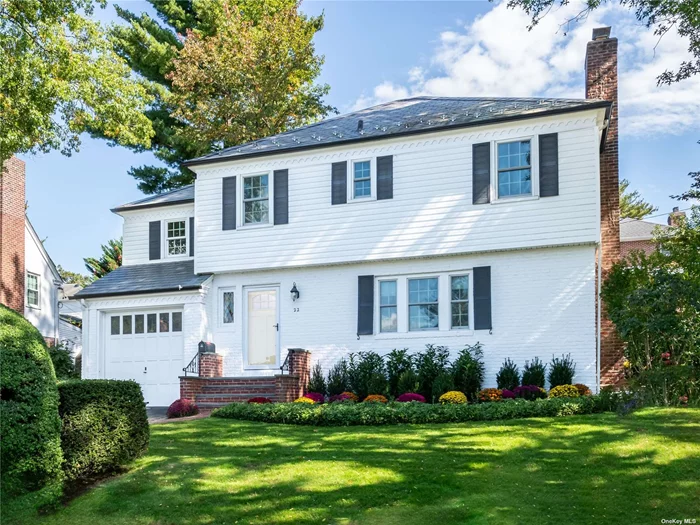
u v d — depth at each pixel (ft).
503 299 61.05
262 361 68.80
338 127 73.20
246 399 61.62
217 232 71.05
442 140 63.87
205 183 72.18
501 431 41.75
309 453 38.60
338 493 32.35
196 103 113.29
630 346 53.16
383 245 64.69
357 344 65.21
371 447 39.52
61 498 33.35
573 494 31.17
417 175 64.44
